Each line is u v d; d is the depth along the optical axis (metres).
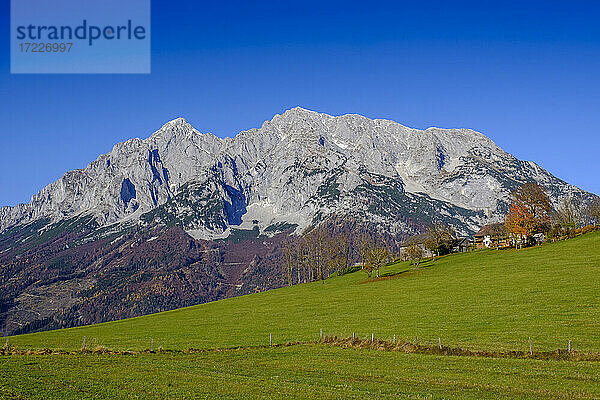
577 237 140.75
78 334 92.44
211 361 55.62
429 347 56.94
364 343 61.72
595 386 39.91
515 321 67.31
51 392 39.66
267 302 124.25
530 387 40.38
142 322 109.31
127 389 41.22
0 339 94.31
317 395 39.28
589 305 71.12
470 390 40.22
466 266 130.12
